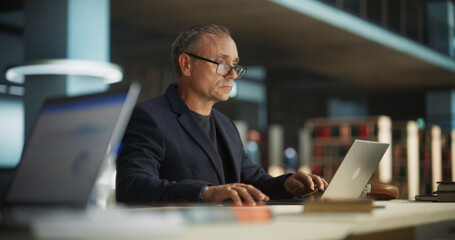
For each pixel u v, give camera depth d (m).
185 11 9.18
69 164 0.95
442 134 10.89
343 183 1.63
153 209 1.26
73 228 0.61
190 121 1.99
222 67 2.08
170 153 1.91
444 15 14.55
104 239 0.58
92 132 0.94
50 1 5.86
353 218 0.95
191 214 0.78
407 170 9.60
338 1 10.01
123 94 0.92
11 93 9.24
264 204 1.54
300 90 16.97
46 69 5.39
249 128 15.70
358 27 10.46
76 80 5.47
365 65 13.57
